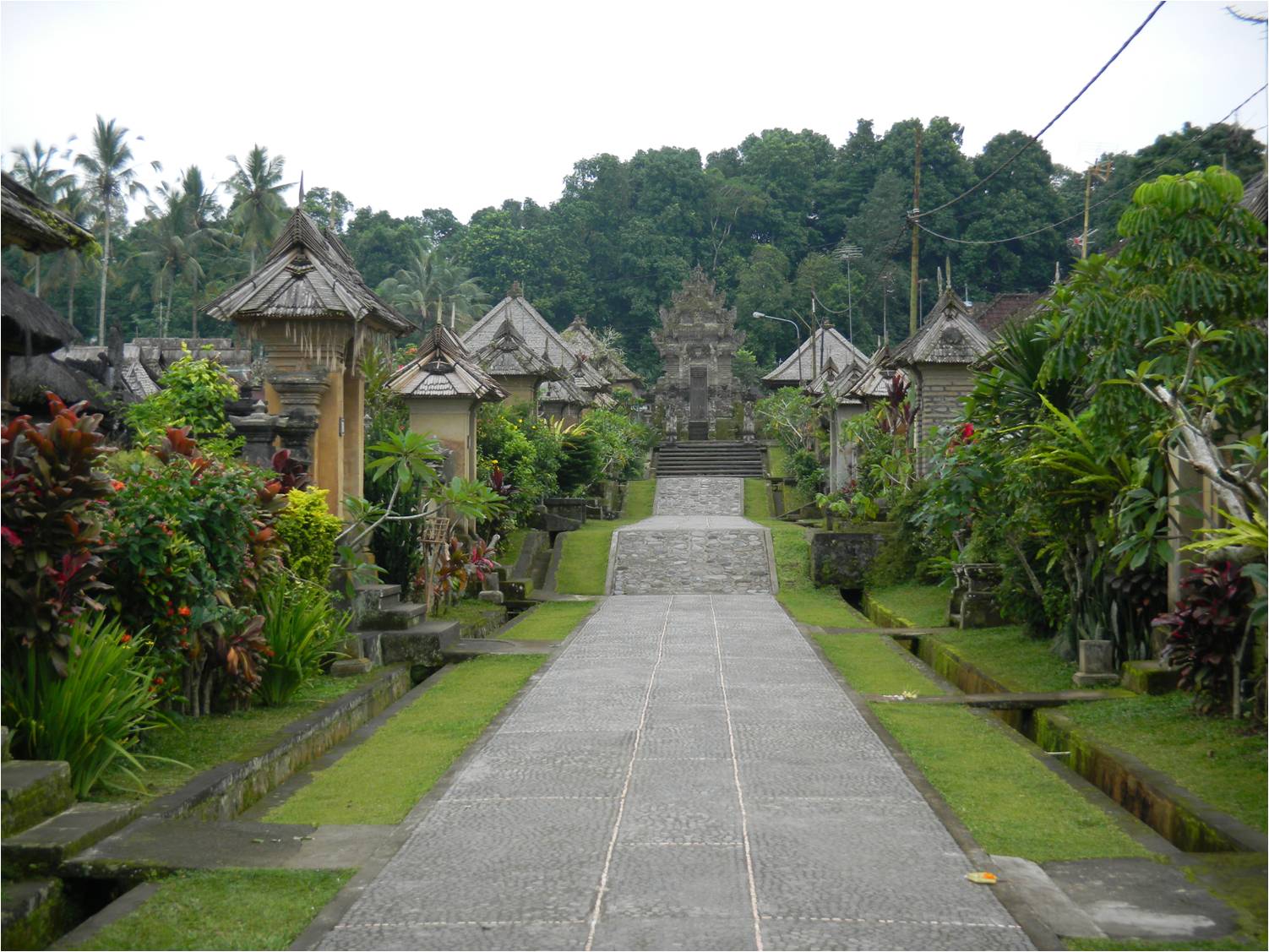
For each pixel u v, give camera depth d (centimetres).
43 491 657
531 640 1418
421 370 1997
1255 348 916
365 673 1123
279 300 1331
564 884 535
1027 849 608
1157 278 952
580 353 4816
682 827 625
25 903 495
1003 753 833
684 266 7725
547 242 7925
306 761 826
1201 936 481
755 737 852
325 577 1145
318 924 487
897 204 7038
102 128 4934
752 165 8431
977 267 6731
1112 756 775
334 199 7725
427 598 1532
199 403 1323
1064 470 1073
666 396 5600
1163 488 1053
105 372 1700
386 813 675
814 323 4316
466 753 808
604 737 851
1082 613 1160
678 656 1277
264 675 941
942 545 1883
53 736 630
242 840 593
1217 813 640
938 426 1931
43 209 716
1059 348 1043
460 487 1367
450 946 466
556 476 3033
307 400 1345
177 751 756
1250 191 1066
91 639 675
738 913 499
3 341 955
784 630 1513
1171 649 878
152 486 799
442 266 6619
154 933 478
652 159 8156
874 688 1129
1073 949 468
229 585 879
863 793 695
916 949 462
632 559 2336
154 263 5578
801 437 4019
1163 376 875
